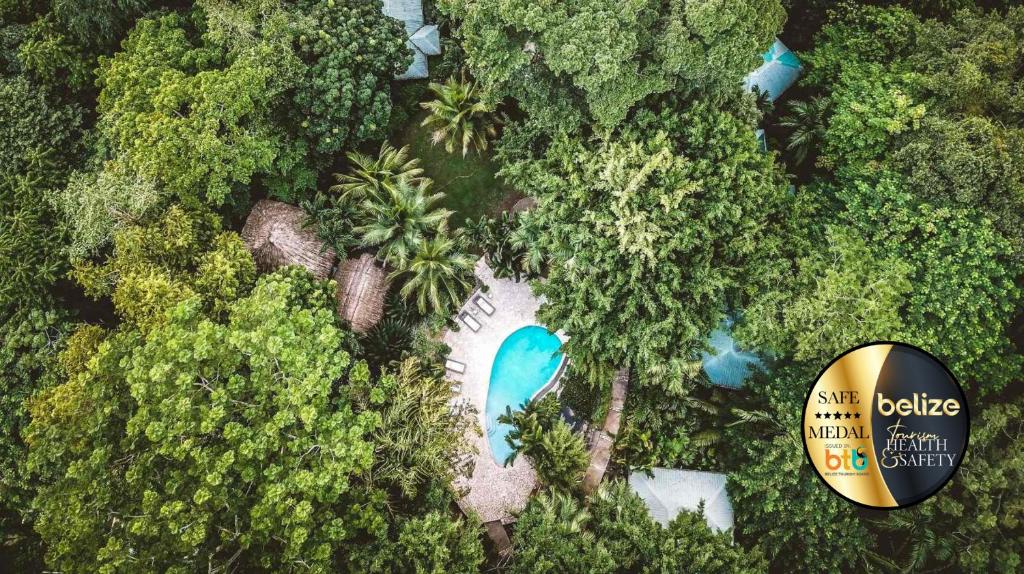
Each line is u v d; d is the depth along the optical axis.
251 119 18.31
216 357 15.27
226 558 14.70
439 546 15.26
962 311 17.64
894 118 18.59
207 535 14.71
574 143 18.20
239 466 14.46
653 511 19.78
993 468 16.72
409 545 15.38
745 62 16.31
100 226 17.06
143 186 16.83
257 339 15.10
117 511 14.44
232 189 20.16
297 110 18.97
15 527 18.80
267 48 17.44
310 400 15.58
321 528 14.80
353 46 18.53
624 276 17.20
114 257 18.56
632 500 18.00
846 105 19.75
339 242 20.36
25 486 17.27
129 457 14.97
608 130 17.38
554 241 17.88
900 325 16.97
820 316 17.36
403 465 16.81
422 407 17.06
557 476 19.75
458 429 18.20
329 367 15.63
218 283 17.86
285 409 14.87
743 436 19.38
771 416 18.61
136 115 17.50
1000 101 18.22
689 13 14.97
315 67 18.33
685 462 20.50
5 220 18.33
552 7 15.69
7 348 17.70
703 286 17.27
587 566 16.17
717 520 19.67
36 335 17.97
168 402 14.27
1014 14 19.27
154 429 14.07
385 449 17.03
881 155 19.89
